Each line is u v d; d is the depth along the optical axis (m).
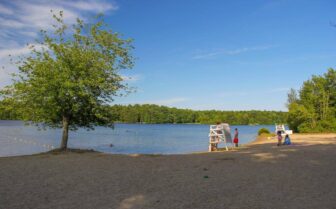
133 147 35.19
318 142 30.34
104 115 20.89
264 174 12.20
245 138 53.53
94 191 9.38
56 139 43.50
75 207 7.74
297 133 55.84
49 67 19.03
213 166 14.35
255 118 172.62
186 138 53.34
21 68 19.05
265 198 8.57
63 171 12.88
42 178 11.36
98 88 20.06
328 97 56.69
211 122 167.75
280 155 18.53
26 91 19.08
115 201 8.28
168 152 29.72
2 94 19.20
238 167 14.00
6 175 11.91
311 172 12.59
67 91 18.66
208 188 9.78
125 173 12.48
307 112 55.50
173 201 8.28
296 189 9.62
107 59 20.58
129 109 164.75
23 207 7.75
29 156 18.19
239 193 9.13
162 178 11.41
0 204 8.00
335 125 54.69
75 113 20.45
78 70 19.30
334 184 10.31
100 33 20.80
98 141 43.16
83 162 15.60
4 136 47.47
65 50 19.52
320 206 7.77
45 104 19.19
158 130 91.50
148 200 8.38
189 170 13.23
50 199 8.48
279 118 170.88
